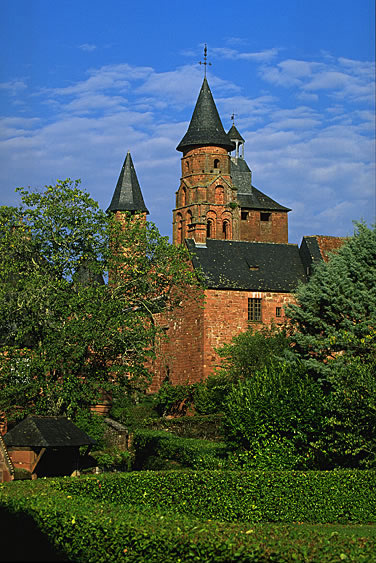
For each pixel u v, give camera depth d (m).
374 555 12.84
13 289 31.81
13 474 23.56
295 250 62.62
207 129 85.50
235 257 59.62
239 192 91.19
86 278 37.75
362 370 26.34
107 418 43.12
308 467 27.47
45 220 33.06
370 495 23.55
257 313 56.75
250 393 28.69
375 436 25.72
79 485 20.78
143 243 34.72
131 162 82.56
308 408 27.39
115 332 31.52
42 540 14.06
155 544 13.31
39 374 30.89
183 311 57.38
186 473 22.55
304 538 13.68
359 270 41.16
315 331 41.16
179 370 57.38
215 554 12.84
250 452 27.61
